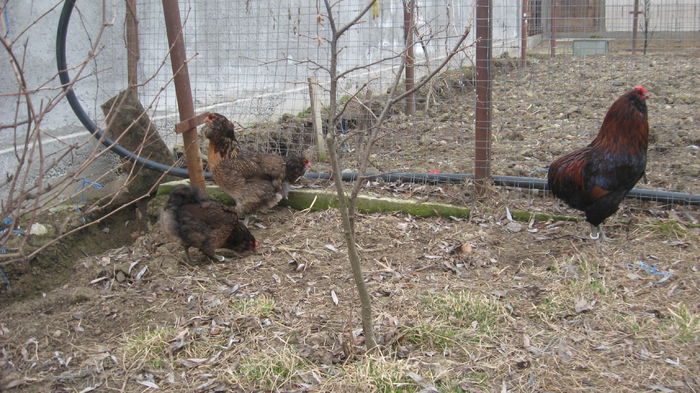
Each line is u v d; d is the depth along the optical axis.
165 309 2.32
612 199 2.47
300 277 2.47
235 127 3.71
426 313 2.18
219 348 2.09
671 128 3.76
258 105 3.73
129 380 1.98
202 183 2.94
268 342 2.10
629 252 2.50
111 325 2.25
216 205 2.59
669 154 3.41
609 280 2.32
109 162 3.37
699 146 3.51
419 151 3.57
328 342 2.08
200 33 3.69
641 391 1.83
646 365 1.92
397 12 4.65
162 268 2.59
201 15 3.67
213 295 2.38
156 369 2.02
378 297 2.30
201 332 2.16
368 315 1.97
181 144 3.54
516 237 2.68
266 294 2.37
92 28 3.32
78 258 2.86
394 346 2.04
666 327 2.06
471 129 3.92
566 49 6.35
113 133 3.15
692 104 4.45
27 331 2.22
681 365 1.91
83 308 2.35
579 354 1.98
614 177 2.43
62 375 2.01
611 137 2.43
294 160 2.95
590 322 2.11
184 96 2.84
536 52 6.62
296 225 2.89
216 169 2.84
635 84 5.19
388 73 4.77
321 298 2.33
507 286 2.33
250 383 1.94
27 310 2.35
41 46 3.07
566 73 5.80
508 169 3.20
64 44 2.84
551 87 5.24
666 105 4.44
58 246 2.80
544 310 2.18
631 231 2.65
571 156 2.55
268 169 2.86
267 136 3.49
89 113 3.34
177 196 2.55
